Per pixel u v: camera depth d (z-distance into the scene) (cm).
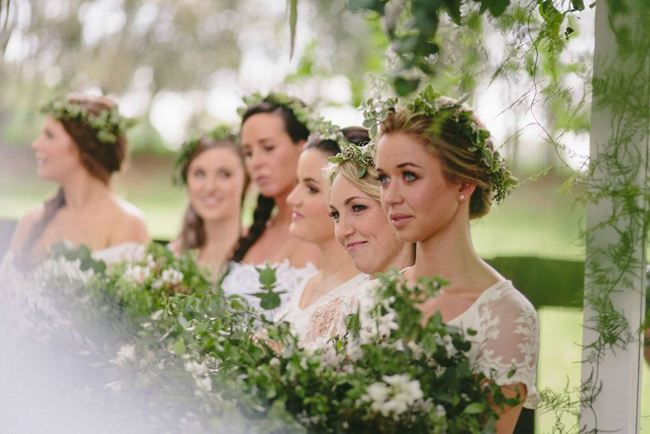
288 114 297
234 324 168
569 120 171
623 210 164
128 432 156
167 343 169
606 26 164
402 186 154
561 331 264
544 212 291
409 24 147
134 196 940
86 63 784
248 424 139
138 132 952
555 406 179
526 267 285
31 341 197
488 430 138
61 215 369
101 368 188
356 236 184
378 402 134
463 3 156
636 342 170
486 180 158
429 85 153
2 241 402
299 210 229
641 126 163
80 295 215
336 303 199
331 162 186
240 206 354
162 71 895
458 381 139
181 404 147
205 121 941
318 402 138
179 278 247
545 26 167
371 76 168
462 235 158
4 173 761
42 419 180
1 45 223
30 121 698
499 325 149
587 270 173
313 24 595
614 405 171
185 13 879
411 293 142
